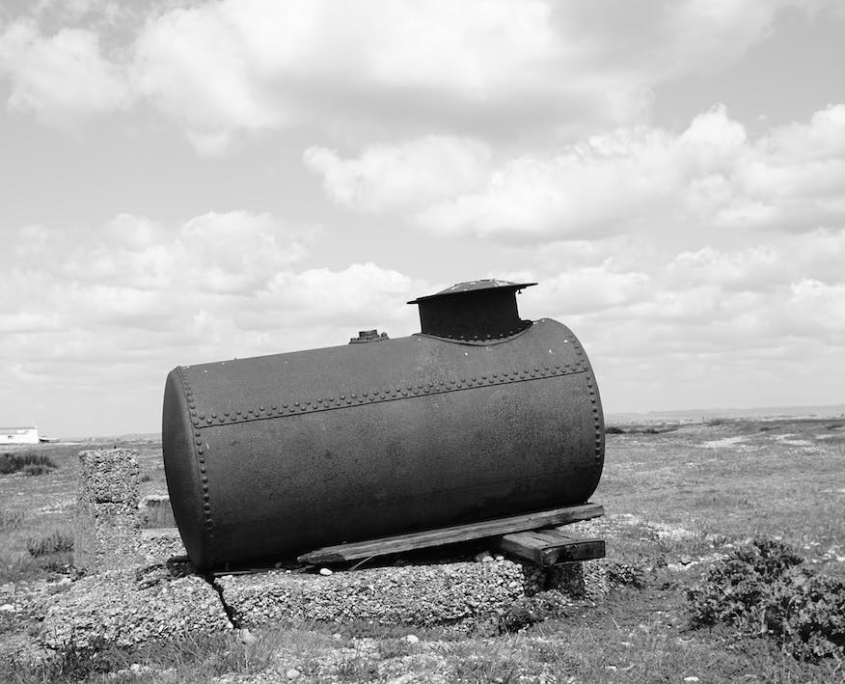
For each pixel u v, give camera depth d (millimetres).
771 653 6508
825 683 5852
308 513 8367
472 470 8789
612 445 37938
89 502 12164
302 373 8672
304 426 8352
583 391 9219
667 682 6012
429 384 8805
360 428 8477
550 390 9094
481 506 9008
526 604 8148
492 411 8852
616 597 8602
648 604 8367
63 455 42688
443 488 8750
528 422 8953
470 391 8867
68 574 11984
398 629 7633
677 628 7445
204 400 8289
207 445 8117
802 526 12961
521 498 9148
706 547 11164
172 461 8273
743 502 16625
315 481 8320
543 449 9016
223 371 8617
